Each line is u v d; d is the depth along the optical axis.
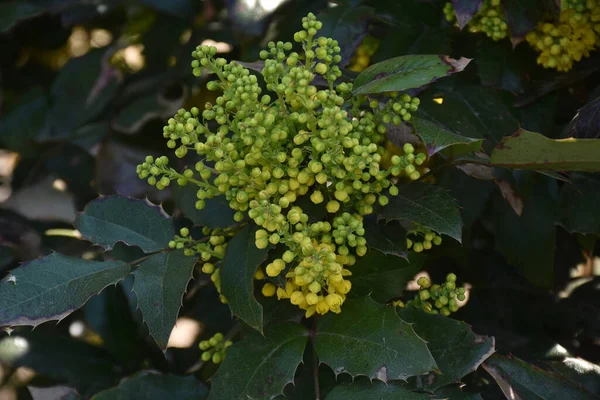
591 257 0.86
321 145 0.73
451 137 0.73
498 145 0.75
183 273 0.76
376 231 0.77
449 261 0.86
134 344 0.91
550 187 0.82
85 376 0.91
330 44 0.75
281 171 0.74
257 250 0.74
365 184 0.75
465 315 0.85
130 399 0.82
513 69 0.82
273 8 0.85
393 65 0.75
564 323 0.85
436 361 0.77
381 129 0.76
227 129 0.74
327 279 0.74
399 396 0.74
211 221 0.78
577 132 0.78
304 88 0.73
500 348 0.83
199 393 0.82
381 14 0.84
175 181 0.79
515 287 0.86
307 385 0.79
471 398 0.76
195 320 0.91
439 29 0.83
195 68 0.75
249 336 0.77
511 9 0.79
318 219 0.75
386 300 0.77
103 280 0.76
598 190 0.80
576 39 0.79
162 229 0.78
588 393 0.78
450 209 0.75
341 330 0.75
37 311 0.75
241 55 0.91
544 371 0.78
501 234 0.83
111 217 0.78
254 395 0.75
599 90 0.80
